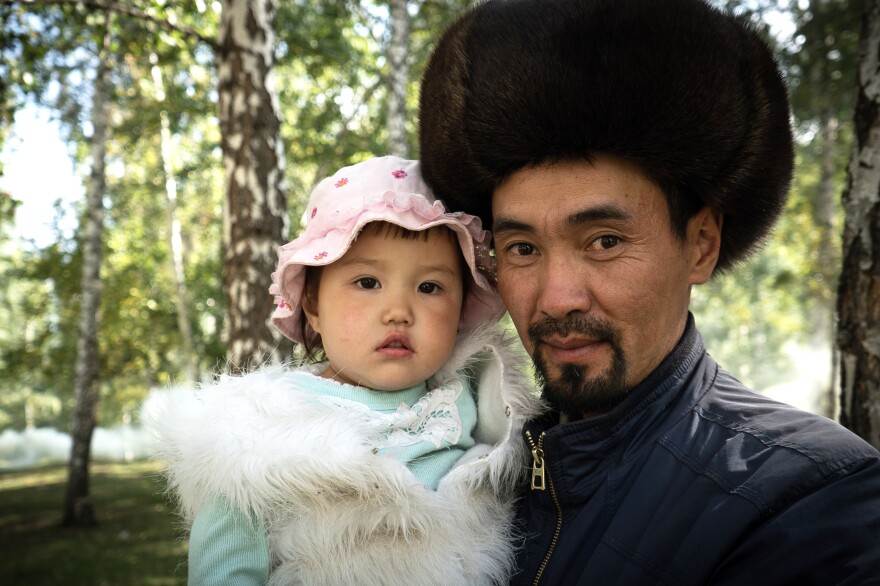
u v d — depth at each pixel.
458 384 1.81
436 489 1.60
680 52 1.29
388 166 1.76
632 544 1.27
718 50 1.34
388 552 1.47
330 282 1.70
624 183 1.32
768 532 1.17
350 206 1.68
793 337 26.97
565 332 1.37
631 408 1.38
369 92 11.28
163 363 15.16
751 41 1.46
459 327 1.89
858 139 2.48
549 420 1.70
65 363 14.50
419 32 11.08
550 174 1.34
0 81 5.98
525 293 1.43
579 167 1.33
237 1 4.50
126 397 21.22
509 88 1.32
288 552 1.47
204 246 17.81
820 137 12.48
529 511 1.53
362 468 1.45
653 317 1.37
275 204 4.55
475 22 1.48
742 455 1.27
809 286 13.45
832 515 1.15
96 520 11.74
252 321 4.41
